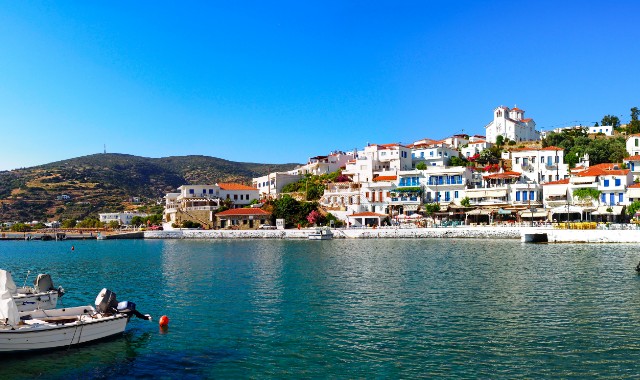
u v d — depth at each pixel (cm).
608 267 5662
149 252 9256
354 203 14475
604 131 19325
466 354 2711
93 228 17850
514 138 18712
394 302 3997
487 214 12275
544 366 2512
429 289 4512
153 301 4209
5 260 8269
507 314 3534
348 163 17638
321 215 13912
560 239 9131
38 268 6862
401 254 7631
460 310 3678
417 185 13875
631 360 2570
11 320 2809
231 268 6272
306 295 4353
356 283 4916
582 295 4122
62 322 3069
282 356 2755
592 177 11425
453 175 13475
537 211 11725
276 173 18112
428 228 11238
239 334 3180
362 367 2558
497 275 5216
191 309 3881
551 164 13288
